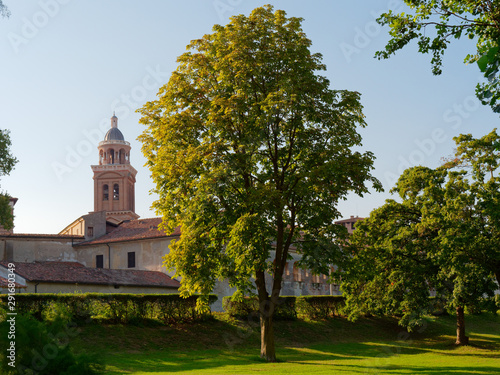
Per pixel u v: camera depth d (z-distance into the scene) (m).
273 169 27.86
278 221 27.27
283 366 24.34
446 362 27.45
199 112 27.02
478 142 34.16
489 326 51.81
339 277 28.12
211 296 36.25
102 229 60.09
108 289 46.34
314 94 25.20
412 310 36.09
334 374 20.81
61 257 56.84
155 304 33.62
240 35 25.89
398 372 22.06
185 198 26.36
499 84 7.27
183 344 31.09
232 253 24.08
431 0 17.91
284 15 26.88
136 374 20.62
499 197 32.59
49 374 11.08
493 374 21.28
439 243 34.12
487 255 32.72
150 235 55.19
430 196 37.03
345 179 25.58
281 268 27.50
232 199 26.11
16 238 54.47
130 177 112.88
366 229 38.91
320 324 42.03
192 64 27.23
